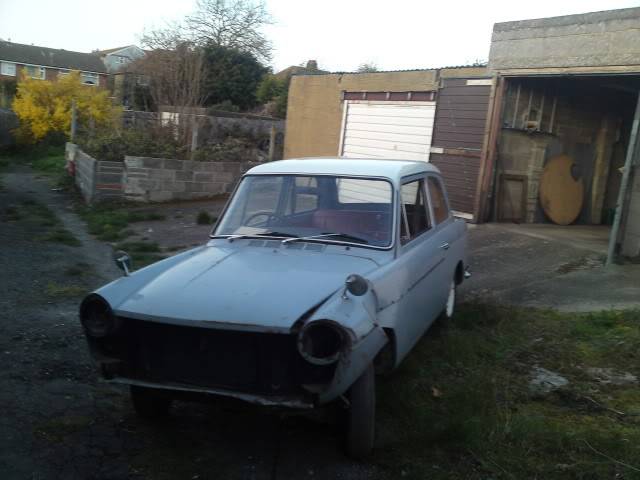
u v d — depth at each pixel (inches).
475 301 265.9
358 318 130.2
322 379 128.1
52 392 172.4
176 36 1352.1
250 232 182.1
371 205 180.1
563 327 236.8
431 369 195.5
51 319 235.9
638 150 347.9
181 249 383.6
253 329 126.1
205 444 149.7
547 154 489.7
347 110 602.9
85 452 142.1
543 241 399.2
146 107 1151.0
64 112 1058.7
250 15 1460.4
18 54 2348.7
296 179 190.2
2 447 140.3
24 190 644.1
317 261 160.1
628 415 166.2
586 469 135.7
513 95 454.9
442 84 494.0
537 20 418.3
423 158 515.5
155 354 137.9
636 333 223.3
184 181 565.0
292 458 144.2
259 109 1263.5
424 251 189.5
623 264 341.1
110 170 537.0
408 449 146.3
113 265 339.3
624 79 440.8
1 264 318.3
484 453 142.8
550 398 177.0
